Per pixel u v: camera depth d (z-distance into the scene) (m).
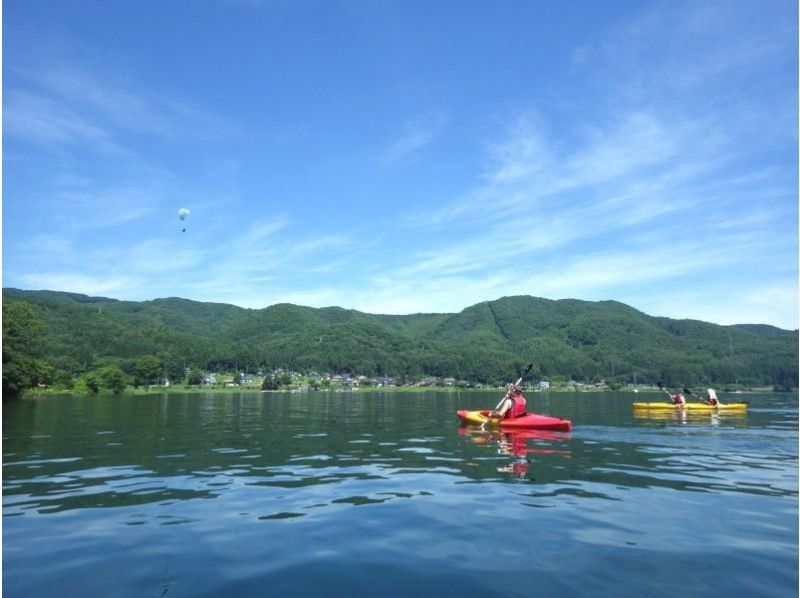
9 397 53.47
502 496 7.64
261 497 7.62
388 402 51.81
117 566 4.93
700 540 5.67
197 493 7.89
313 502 7.31
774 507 7.04
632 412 27.48
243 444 13.92
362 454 11.91
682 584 4.52
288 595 4.28
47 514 6.71
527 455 11.60
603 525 6.18
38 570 4.84
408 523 6.28
